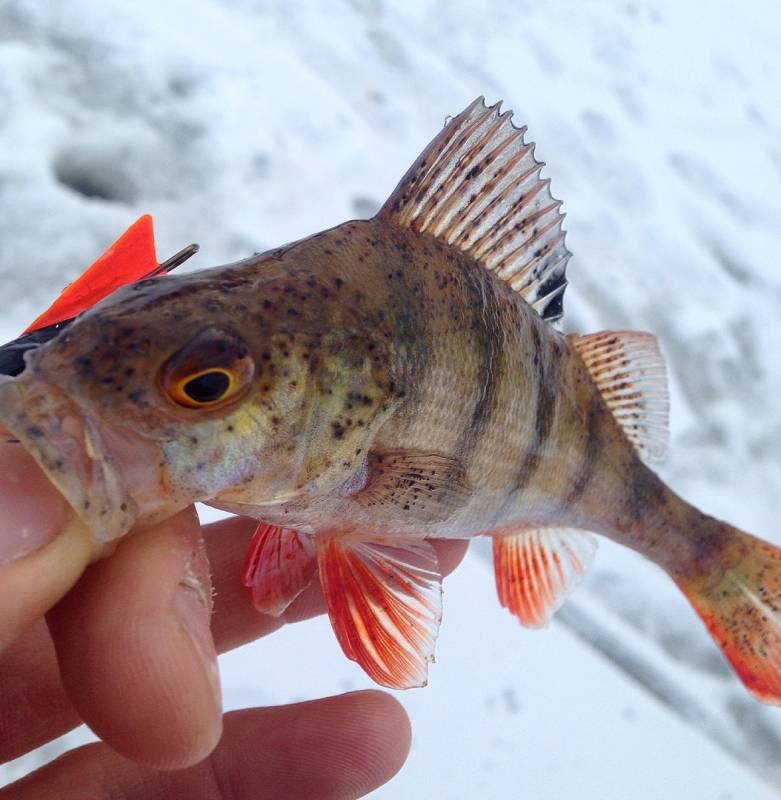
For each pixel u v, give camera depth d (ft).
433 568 0.40
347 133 1.11
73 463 0.27
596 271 1.19
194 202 0.97
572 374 0.45
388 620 0.39
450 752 0.68
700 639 0.86
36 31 1.02
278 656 0.68
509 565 0.51
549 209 0.42
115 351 0.29
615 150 1.40
